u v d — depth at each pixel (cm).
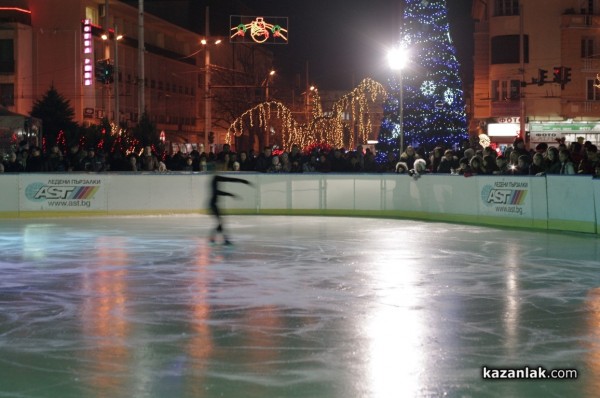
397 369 682
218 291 1077
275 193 2475
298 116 6738
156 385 637
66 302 999
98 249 1556
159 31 6981
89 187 2361
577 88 5044
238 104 6488
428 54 3619
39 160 2391
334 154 2525
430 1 3619
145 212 2408
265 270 1274
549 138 4384
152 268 1298
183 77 7394
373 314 917
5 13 5281
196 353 739
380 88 5012
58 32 5334
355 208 2425
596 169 1806
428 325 859
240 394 612
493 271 1262
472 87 6444
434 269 1285
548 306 970
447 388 627
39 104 4466
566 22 5016
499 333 821
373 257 1438
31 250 1538
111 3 5744
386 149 3694
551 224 1909
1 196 2297
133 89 6209
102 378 658
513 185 2006
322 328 844
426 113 3619
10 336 811
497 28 5084
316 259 1409
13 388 632
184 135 7338
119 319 895
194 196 2450
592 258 1421
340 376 661
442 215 2227
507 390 622
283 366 692
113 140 2914
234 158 2562
